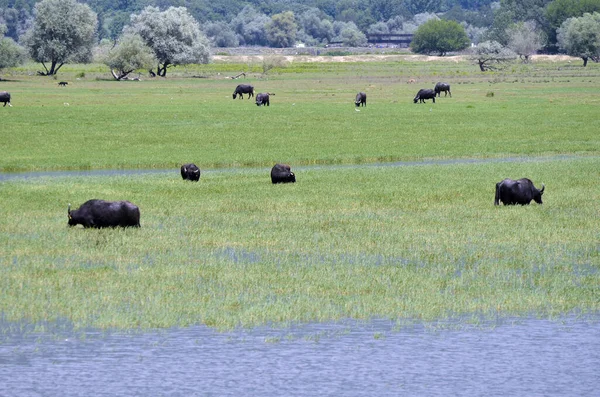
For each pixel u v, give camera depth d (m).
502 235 51.91
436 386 29.97
